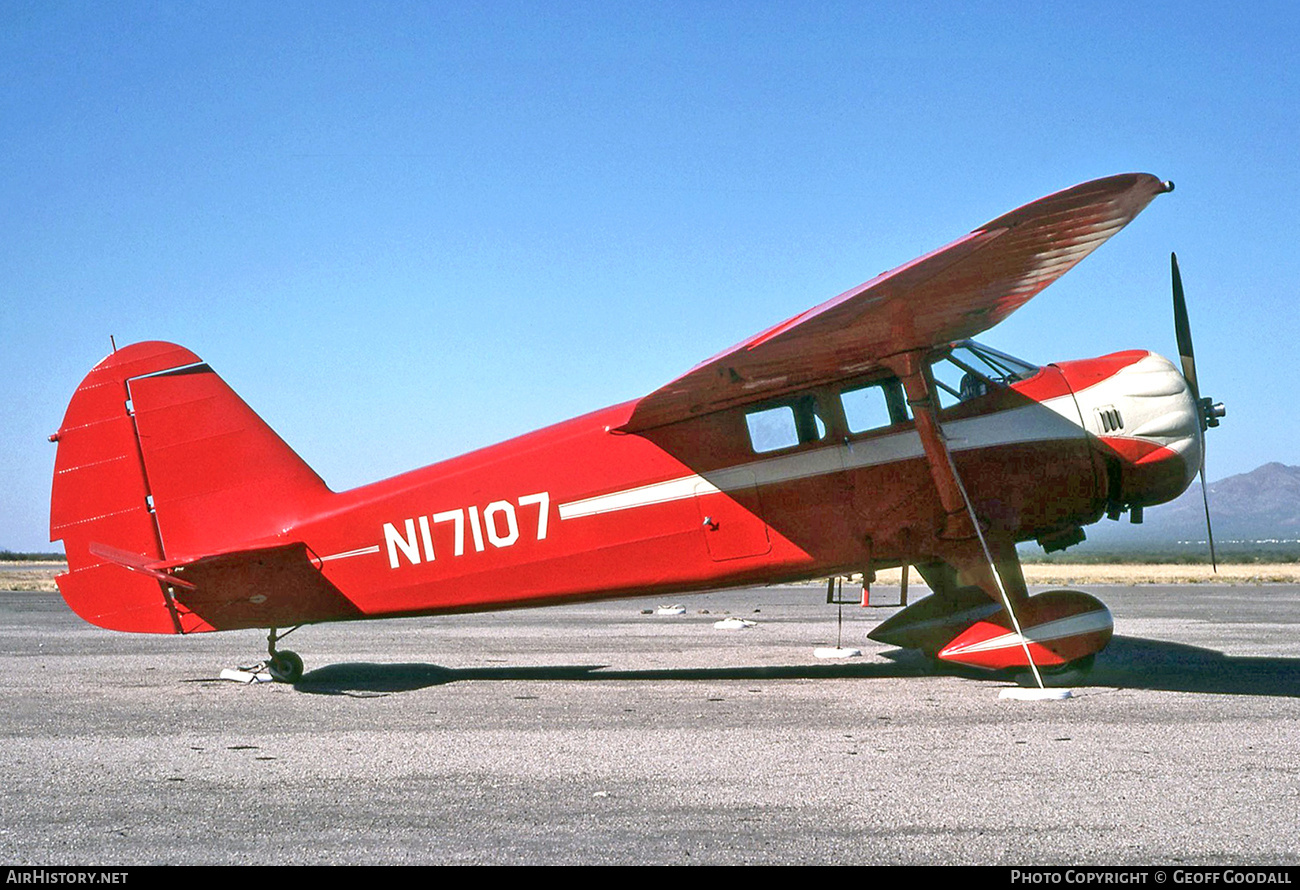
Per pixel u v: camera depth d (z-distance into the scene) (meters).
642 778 4.82
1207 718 6.12
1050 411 7.82
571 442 7.96
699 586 7.90
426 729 6.11
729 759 5.18
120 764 5.21
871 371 7.73
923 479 7.70
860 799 4.38
